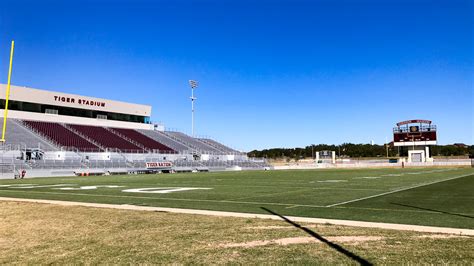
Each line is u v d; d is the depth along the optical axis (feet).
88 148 163.84
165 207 38.60
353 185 67.41
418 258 17.97
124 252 20.30
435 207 35.76
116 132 200.34
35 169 127.13
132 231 25.72
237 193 53.93
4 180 100.32
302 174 122.62
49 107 180.86
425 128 230.27
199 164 191.83
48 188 66.95
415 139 231.71
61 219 31.19
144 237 23.81
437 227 25.30
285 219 29.53
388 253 18.89
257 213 33.63
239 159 229.25
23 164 128.47
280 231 24.77
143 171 157.17
